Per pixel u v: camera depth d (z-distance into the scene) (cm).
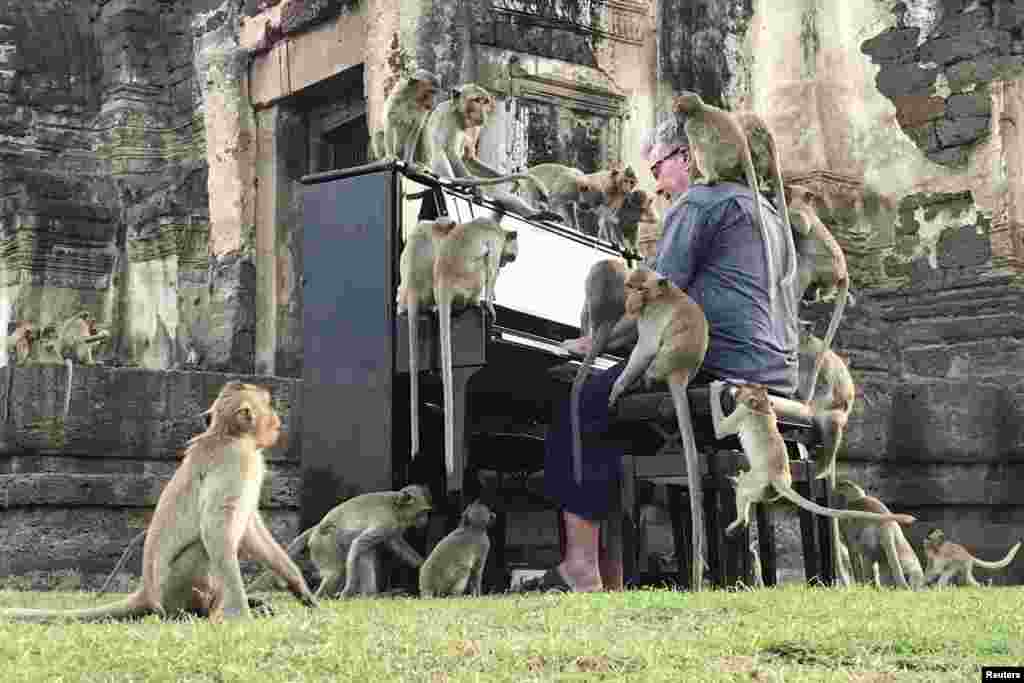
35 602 616
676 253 716
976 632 390
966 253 1495
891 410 1167
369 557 647
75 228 2217
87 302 2223
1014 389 1195
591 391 698
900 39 1565
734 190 721
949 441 1168
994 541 1141
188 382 967
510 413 816
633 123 1584
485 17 1496
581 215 956
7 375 925
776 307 720
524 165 1499
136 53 2322
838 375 762
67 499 905
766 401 645
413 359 680
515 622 435
